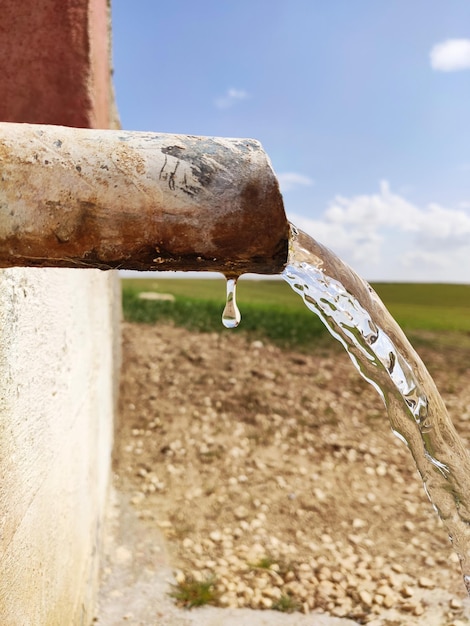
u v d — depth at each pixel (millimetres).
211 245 928
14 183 884
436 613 2922
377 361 1474
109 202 897
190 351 6699
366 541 3795
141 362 6309
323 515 4105
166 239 918
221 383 6008
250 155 944
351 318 1348
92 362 2916
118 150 918
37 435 1579
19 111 1908
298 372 6496
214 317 8328
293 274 1252
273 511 4125
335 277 1299
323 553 3641
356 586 3256
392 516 4113
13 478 1345
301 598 3127
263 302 11812
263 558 3531
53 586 1797
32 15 1886
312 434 5305
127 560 3404
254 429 5297
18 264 937
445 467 1576
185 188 907
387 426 5562
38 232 895
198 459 4777
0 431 1250
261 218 921
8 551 1302
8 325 1319
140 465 4645
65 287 2047
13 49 1891
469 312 12859
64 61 1902
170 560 3445
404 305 14422
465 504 1608
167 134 968
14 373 1362
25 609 1445
